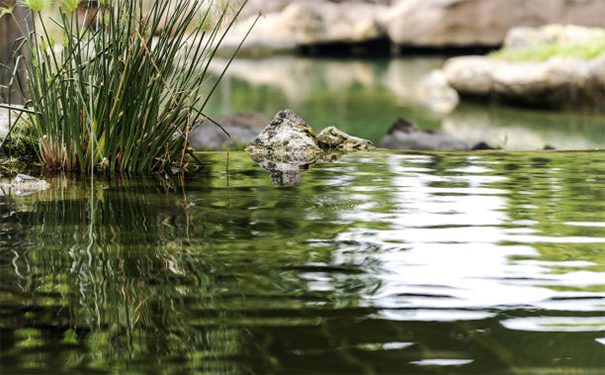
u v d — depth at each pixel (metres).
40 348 2.09
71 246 3.07
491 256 3.00
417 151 6.21
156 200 4.01
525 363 2.01
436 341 2.15
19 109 4.88
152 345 2.11
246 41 28.70
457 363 2.01
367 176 4.87
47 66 5.27
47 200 3.99
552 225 3.52
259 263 2.87
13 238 3.20
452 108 15.49
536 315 2.36
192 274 2.73
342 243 3.17
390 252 3.04
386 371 1.95
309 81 19.94
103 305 2.41
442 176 4.87
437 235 3.31
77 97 4.81
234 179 4.72
